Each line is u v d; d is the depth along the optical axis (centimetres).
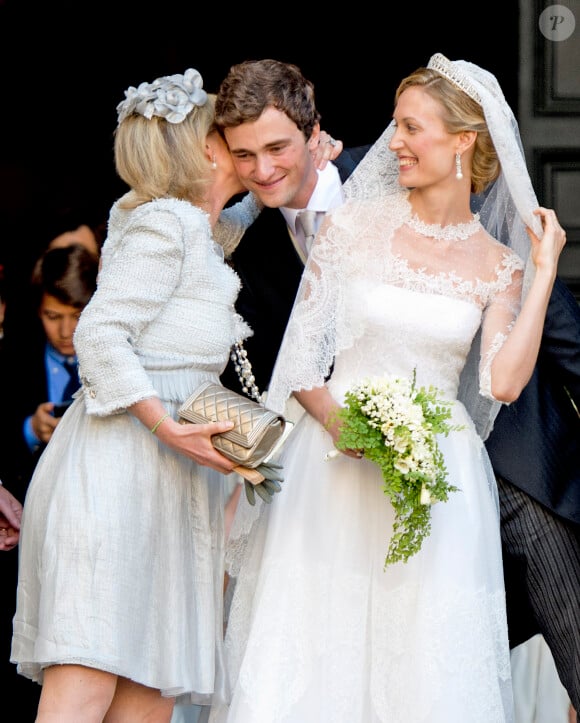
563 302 970
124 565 807
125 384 805
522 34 1279
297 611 870
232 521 969
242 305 1020
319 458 897
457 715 834
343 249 888
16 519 993
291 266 1002
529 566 970
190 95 857
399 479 816
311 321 885
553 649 979
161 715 867
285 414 931
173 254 826
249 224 982
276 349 1027
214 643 860
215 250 866
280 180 892
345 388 896
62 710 797
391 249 889
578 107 1280
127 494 816
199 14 1592
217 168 884
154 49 1576
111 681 814
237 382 1073
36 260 1273
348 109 1642
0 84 1509
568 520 954
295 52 1628
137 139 845
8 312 1257
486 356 880
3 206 1493
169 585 835
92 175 1523
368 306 880
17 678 1236
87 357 811
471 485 888
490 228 916
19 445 1250
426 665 841
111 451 821
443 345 884
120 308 816
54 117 1522
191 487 860
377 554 878
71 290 1255
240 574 913
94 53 1543
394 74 1625
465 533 871
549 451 963
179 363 841
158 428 812
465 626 851
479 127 866
